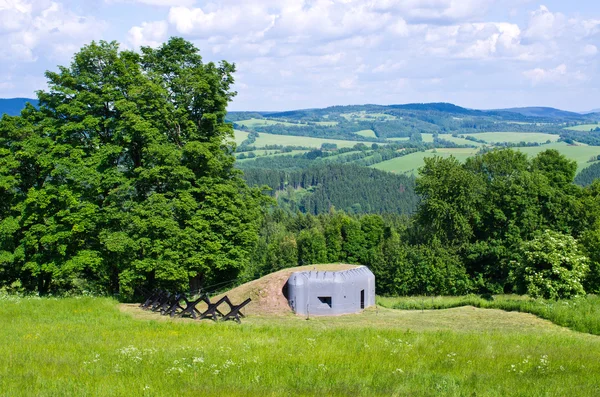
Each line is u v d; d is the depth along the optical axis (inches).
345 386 519.5
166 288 1472.7
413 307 1378.0
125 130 1391.5
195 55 1531.7
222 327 943.7
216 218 1403.8
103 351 691.4
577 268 1368.1
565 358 681.0
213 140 1464.1
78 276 1553.9
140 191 1445.6
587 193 2425.0
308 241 3833.7
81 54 1443.2
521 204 2271.2
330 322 1083.9
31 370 562.6
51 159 1369.3
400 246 2834.6
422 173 2596.0
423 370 602.2
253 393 483.8
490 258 2377.0
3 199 1493.6
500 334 904.9
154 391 483.2
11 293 1459.2
